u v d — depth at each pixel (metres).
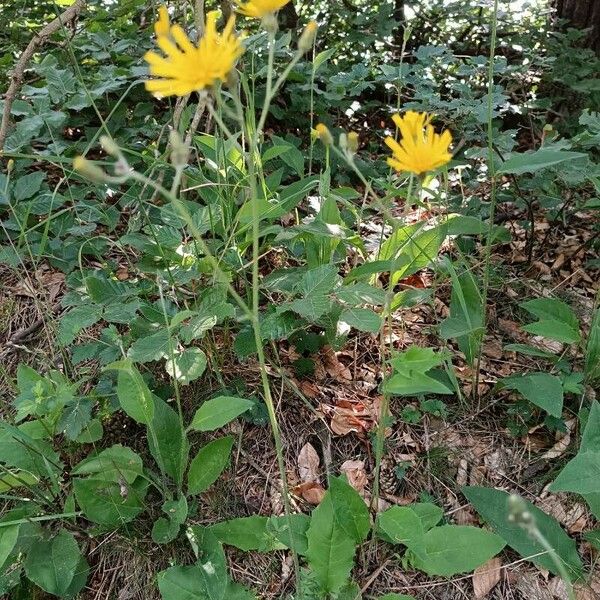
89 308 1.90
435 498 1.95
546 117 3.41
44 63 2.65
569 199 2.59
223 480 1.95
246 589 1.68
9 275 2.49
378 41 3.65
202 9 2.21
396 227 1.46
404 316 2.45
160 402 1.87
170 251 2.06
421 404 2.12
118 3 3.23
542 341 2.38
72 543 1.76
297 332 2.20
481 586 1.78
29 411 1.71
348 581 1.75
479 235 2.68
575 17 3.80
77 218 2.32
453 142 3.35
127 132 2.80
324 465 2.00
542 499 1.94
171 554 1.79
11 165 1.98
